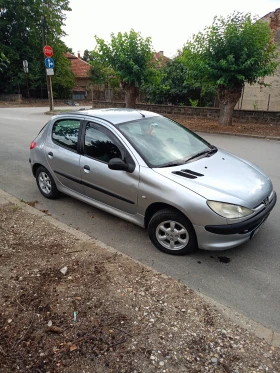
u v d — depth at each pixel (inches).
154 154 156.4
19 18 1170.6
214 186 138.3
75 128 182.5
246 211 133.0
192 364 85.2
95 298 109.7
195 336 94.6
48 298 109.4
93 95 992.9
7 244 144.7
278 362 86.4
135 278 121.3
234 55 448.8
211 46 449.1
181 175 143.3
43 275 122.1
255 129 487.8
